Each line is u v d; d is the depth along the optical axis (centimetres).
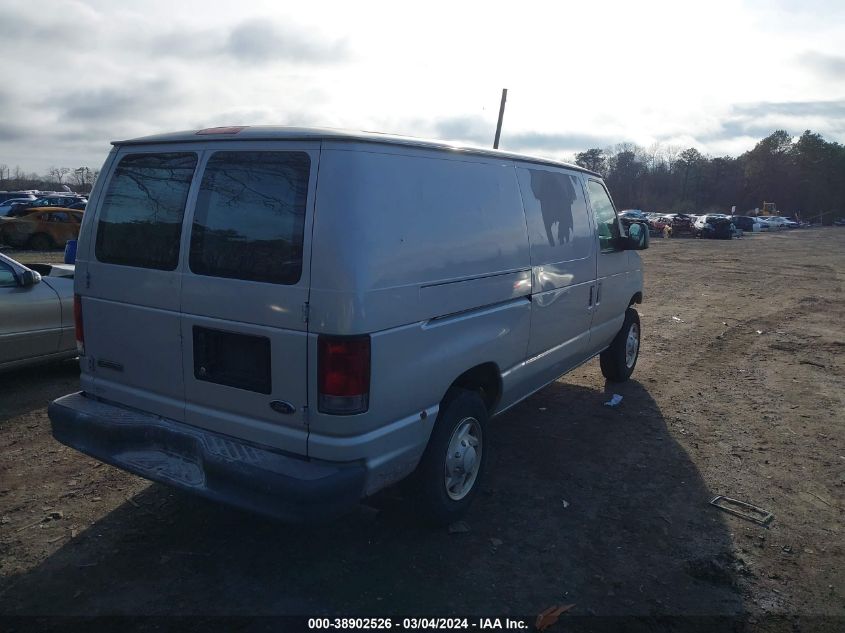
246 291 318
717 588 343
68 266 707
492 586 337
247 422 329
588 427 576
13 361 604
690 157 11112
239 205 324
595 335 600
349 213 298
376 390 310
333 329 296
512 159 439
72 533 375
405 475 348
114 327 376
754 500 444
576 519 410
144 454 358
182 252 341
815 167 10044
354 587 333
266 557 357
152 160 362
